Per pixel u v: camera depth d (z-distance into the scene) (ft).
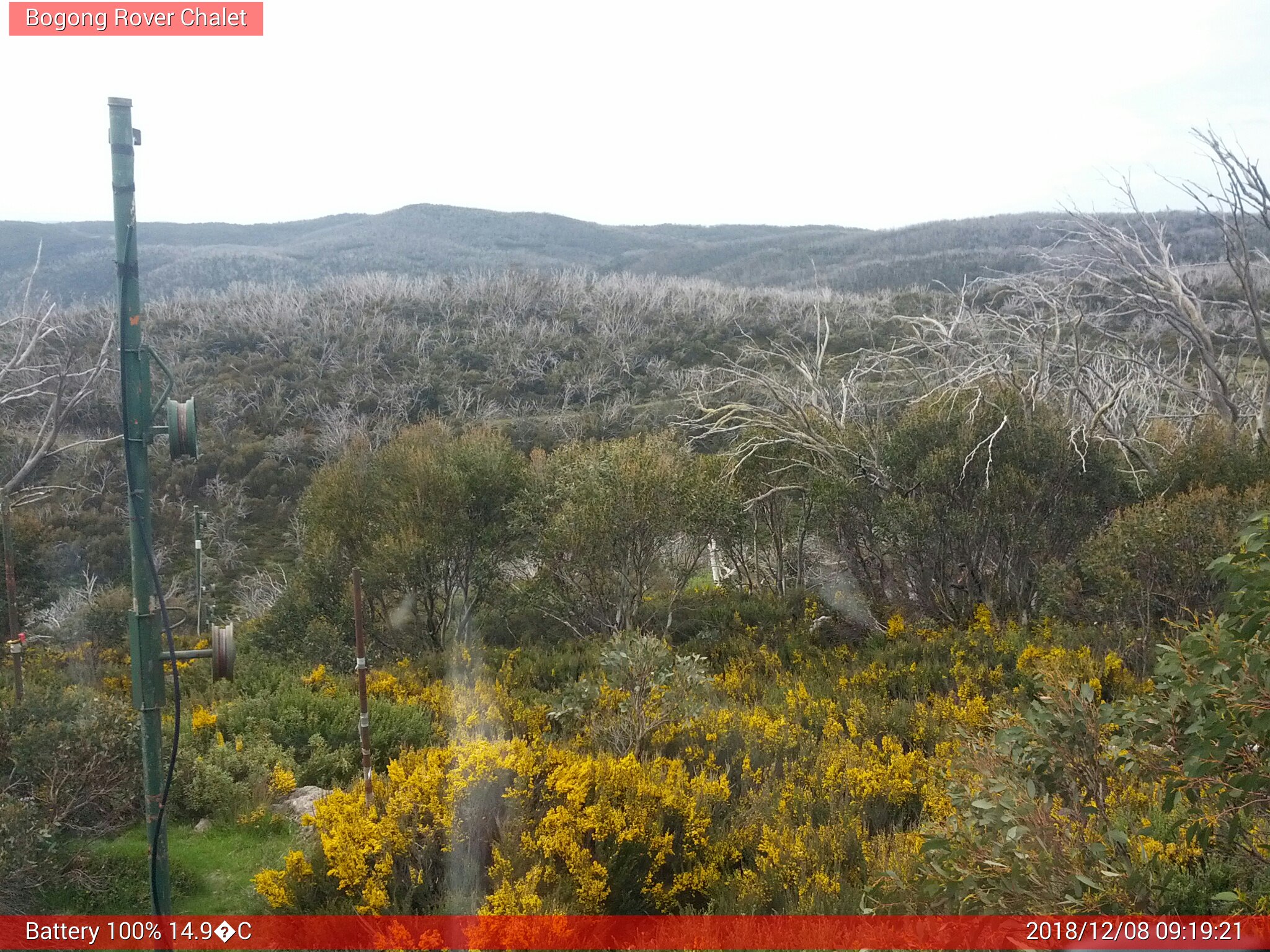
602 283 215.72
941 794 17.06
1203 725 10.62
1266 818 12.03
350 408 131.64
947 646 32.30
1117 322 58.34
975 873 11.29
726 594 44.62
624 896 14.51
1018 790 12.08
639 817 15.37
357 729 23.38
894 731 24.27
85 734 17.21
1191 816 12.55
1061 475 35.63
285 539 101.86
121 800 17.15
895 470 38.01
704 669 26.03
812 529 42.57
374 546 39.11
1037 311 46.26
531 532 40.86
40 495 68.80
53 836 15.62
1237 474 33.58
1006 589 35.96
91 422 110.83
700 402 50.67
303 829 17.70
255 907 14.92
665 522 38.83
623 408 127.24
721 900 14.32
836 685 29.35
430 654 36.27
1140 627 28.53
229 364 147.13
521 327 172.14
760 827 16.98
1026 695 25.85
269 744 22.11
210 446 117.19
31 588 43.73
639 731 21.80
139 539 11.23
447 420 122.83
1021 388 38.81
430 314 181.47
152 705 11.41
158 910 11.48
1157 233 43.47
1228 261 40.88
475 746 16.12
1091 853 11.32
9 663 33.37
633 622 39.09
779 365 62.49
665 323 170.50
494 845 14.87
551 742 22.93
